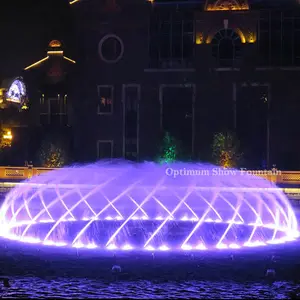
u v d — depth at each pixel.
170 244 33.88
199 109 74.38
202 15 74.31
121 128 75.56
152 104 75.19
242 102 73.81
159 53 75.31
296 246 33.16
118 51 76.00
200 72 74.31
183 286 23.17
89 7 76.19
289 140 72.94
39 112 78.00
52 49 77.56
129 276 24.75
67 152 74.62
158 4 75.31
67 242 34.25
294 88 73.06
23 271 25.58
